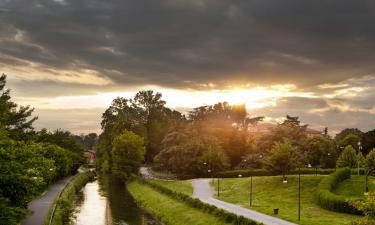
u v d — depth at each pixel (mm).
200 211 57875
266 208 60156
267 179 81875
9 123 75375
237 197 73500
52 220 49281
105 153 145250
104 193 97312
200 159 111188
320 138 115812
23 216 36844
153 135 154250
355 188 68188
